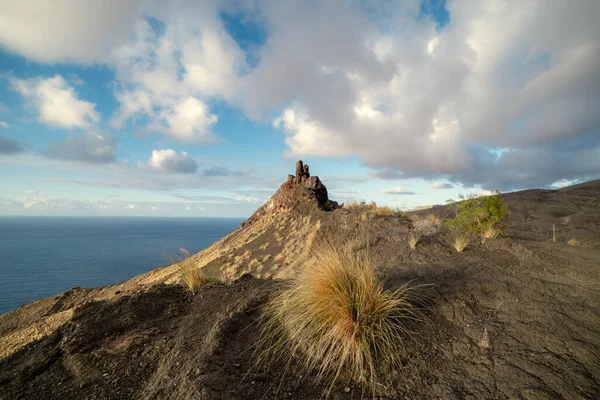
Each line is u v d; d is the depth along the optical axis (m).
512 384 2.31
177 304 4.37
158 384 2.56
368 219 11.30
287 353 2.97
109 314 3.87
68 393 2.57
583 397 2.10
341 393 2.41
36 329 3.97
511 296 3.81
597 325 3.05
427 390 2.38
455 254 5.72
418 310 3.54
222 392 2.27
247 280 5.25
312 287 3.43
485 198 7.88
